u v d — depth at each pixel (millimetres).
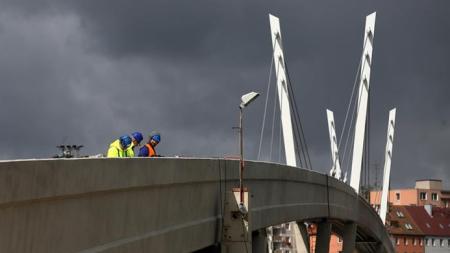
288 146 50969
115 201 14398
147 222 16250
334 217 42969
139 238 15680
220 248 21797
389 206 136875
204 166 20281
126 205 15008
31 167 10719
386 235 76500
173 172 17766
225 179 22266
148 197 16328
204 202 20406
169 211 17734
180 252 18438
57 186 11609
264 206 27328
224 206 21969
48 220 11531
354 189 52406
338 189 43875
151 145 18156
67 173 11961
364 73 58094
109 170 13844
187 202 19078
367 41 58781
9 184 10086
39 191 11000
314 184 37531
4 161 10008
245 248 21688
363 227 59969
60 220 11961
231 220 21906
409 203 160375
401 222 138875
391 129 101062
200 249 21703
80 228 12773
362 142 56875
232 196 22000
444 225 141000
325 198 40312
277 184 29562
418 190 159375
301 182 34312
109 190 13922
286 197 31203
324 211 39969
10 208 10320
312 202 36969
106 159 13688
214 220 21188
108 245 14039
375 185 136000
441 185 163000
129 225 15180
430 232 138625
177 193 18297
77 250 12656
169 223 17719
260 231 27812
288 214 31406
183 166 18531
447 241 139875
